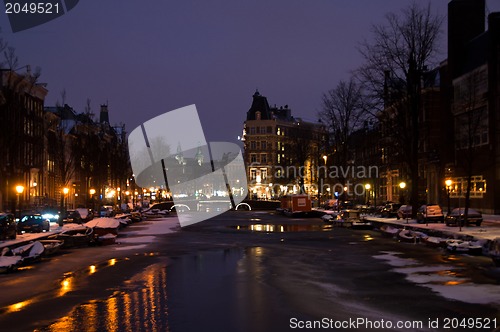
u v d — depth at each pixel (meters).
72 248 34.44
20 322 14.27
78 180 87.31
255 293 17.89
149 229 53.88
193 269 23.95
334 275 21.53
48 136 67.44
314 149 104.50
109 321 14.22
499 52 51.59
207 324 13.75
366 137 80.69
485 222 43.44
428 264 24.16
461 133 52.28
